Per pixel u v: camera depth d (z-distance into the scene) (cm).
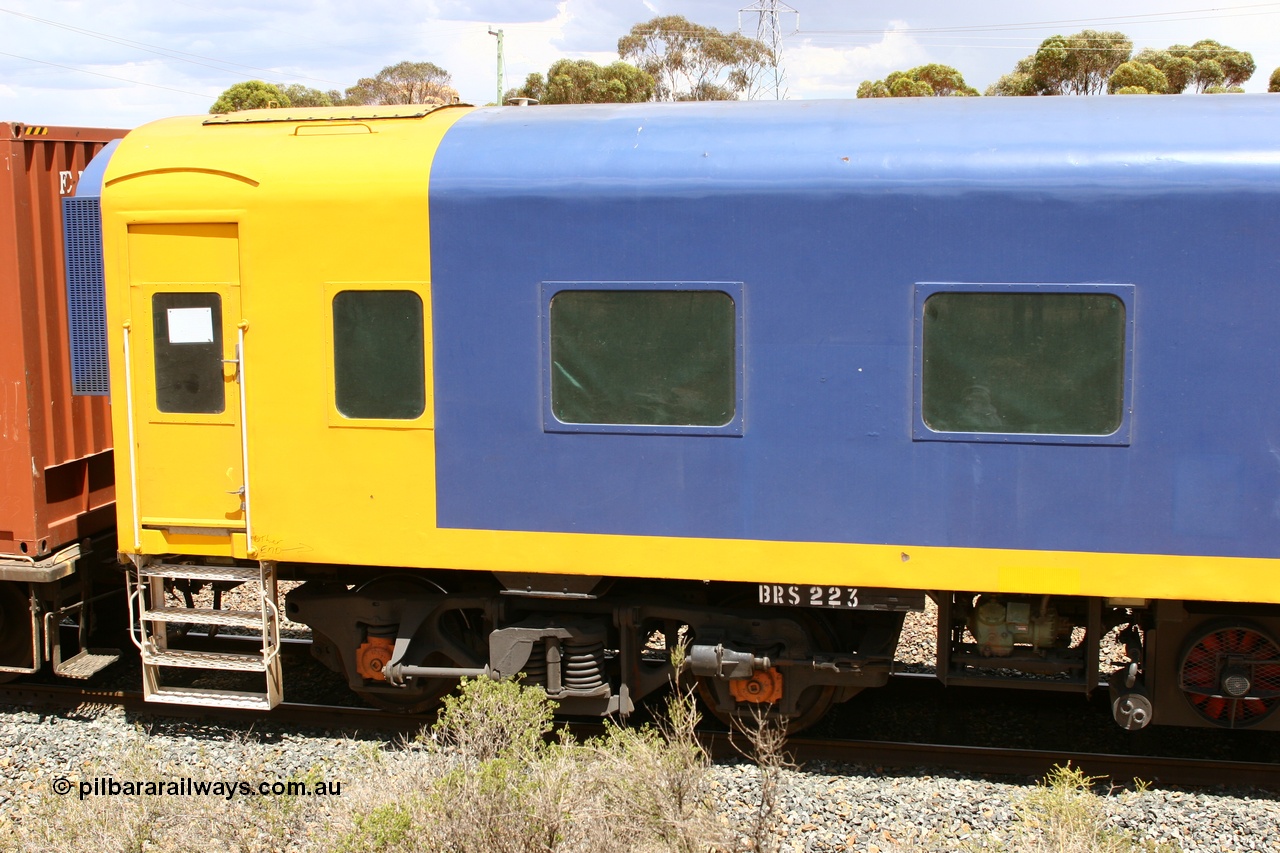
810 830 454
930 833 451
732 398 485
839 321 473
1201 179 443
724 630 528
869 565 480
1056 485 464
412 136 514
